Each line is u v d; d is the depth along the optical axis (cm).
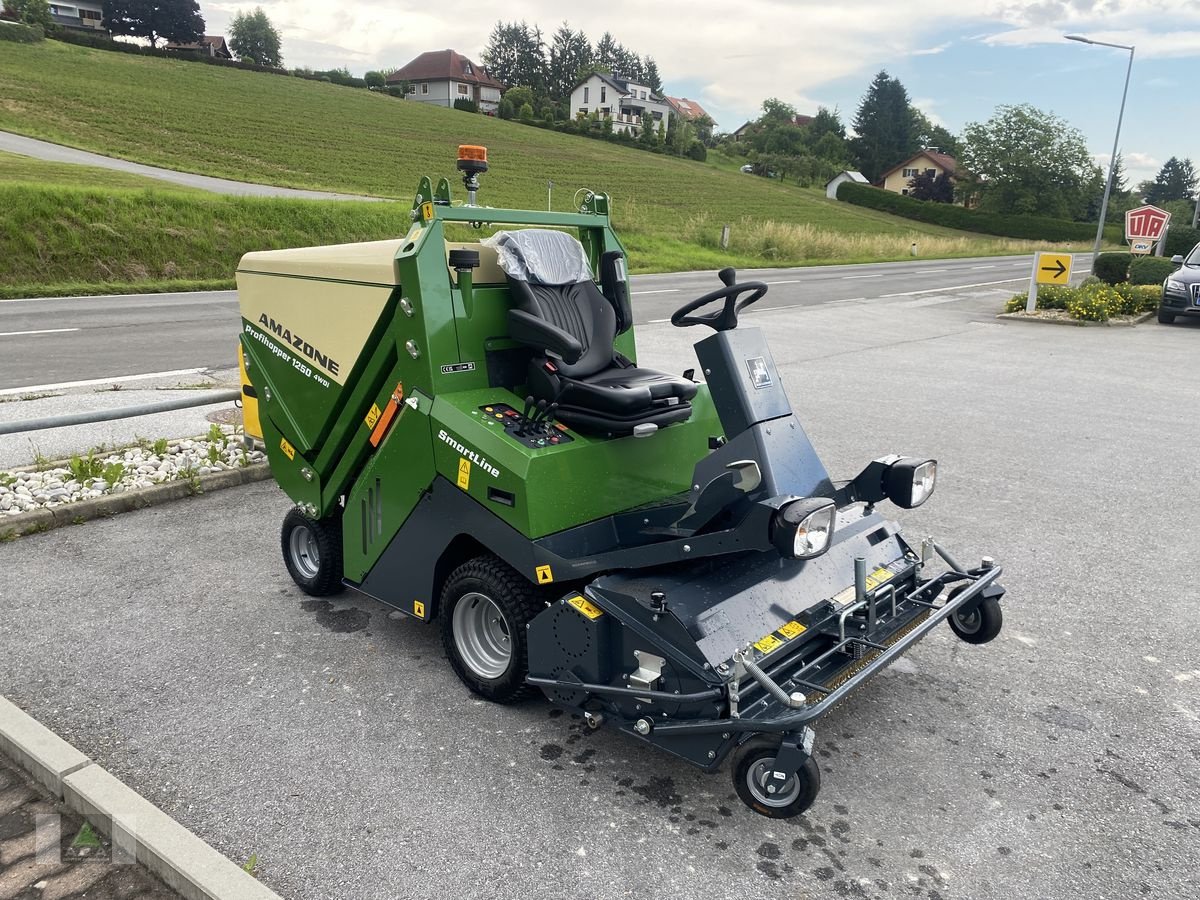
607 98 10375
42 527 576
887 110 10650
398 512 409
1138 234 2186
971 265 3700
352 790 325
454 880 281
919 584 407
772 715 296
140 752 346
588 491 372
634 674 327
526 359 414
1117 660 428
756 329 375
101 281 1864
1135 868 291
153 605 477
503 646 391
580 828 307
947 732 368
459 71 10194
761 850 297
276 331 454
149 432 775
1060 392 1052
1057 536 587
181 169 3412
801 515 298
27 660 416
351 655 427
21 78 4884
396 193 3541
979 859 295
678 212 4794
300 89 6594
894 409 952
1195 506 648
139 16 9612
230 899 258
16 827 299
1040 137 7619
